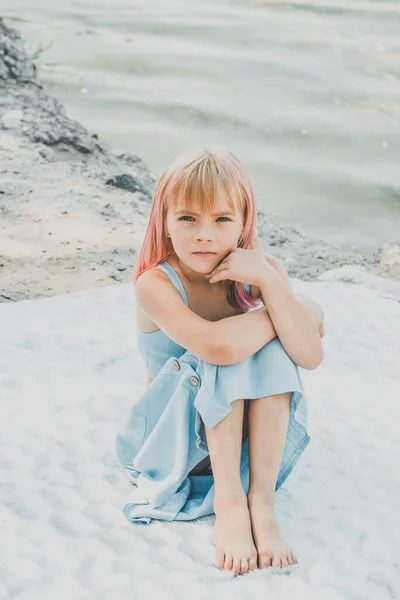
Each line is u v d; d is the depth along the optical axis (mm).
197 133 7547
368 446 2420
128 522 2047
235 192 2004
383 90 9047
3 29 6508
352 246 5344
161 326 2070
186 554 1930
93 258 3920
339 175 6641
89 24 11930
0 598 1768
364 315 3418
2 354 2879
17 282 3635
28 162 4922
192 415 2029
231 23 12273
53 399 2598
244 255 2053
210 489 2059
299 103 8531
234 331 1978
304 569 1891
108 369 2834
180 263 2139
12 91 5887
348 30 11797
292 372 2020
